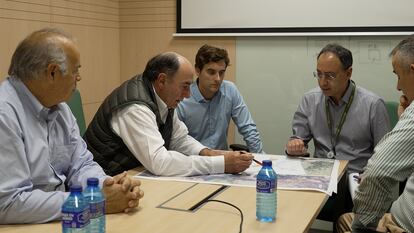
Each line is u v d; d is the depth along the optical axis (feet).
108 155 7.02
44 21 10.48
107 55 12.86
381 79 11.09
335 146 8.95
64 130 5.70
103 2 12.57
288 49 11.72
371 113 8.67
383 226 5.58
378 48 11.02
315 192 5.70
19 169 4.65
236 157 6.56
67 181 5.82
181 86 7.14
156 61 7.13
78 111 8.77
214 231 4.40
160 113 7.23
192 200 5.36
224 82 9.94
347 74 8.54
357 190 5.26
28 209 4.51
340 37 11.27
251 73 12.12
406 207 4.95
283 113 11.98
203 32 12.35
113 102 7.06
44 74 4.87
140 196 5.06
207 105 9.59
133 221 4.67
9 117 4.70
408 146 4.76
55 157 5.53
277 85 11.93
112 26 13.02
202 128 9.66
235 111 9.94
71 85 5.04
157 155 6.52
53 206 4.60
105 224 4.45
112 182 4.92
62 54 4.87
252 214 4.89
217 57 9.10
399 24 10.73
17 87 5.01
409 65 5.43
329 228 10.93
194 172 6.48
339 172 6.77
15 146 4.65
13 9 9.63
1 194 4.44
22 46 4.96
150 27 12.98
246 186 5.94
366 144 8.83
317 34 11.33
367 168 5.07
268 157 7.80
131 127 6.72
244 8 11.90
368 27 10.96
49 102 5.13
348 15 11.08
